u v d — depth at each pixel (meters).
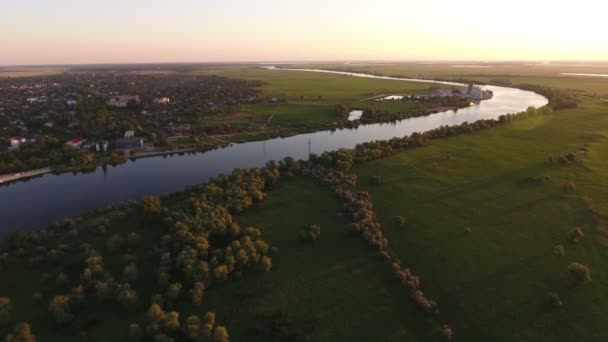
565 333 54.69
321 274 68.88
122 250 76.88
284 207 95.88
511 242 78.56
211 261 68.50
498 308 60.00
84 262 70.88
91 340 54.25
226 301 61.91
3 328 56.06
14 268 71.31
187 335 53.31
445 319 58.28
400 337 54.75
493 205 96.00
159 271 66.38
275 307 60.47
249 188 100.00
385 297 62.91
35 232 84.62
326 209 94.44
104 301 61.59
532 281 66.00
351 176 113.56
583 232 80.88
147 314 56.00
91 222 88.94
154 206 90.06
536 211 91.88
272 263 72.00
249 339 54.06
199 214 85.12
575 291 62.91
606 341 52.94
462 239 80.31
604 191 102.00
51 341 54.22
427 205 97.00
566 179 111.75
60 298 58.31
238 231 79.25
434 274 69.06
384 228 85.56
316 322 57.41
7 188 119.56
